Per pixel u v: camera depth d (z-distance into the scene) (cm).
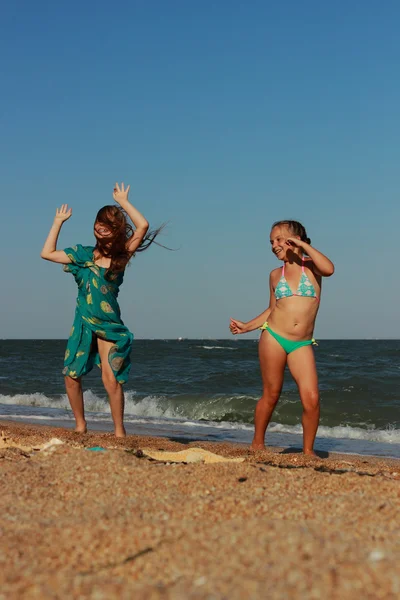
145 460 400
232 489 335
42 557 227
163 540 239
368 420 1291
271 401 589
